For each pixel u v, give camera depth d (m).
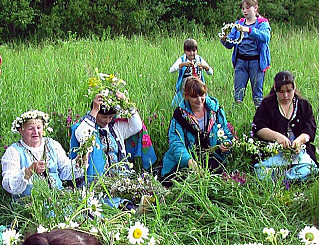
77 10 15.73
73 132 5.00
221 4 17.47
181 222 4.13
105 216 3.87
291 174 4.92
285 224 4.08
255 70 6.76
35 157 4.50
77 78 7.69
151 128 5.92
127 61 9.05
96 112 4.89
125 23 16.16
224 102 6.63
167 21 17.36
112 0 16.14
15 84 7.25
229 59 9.55
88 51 10.12
